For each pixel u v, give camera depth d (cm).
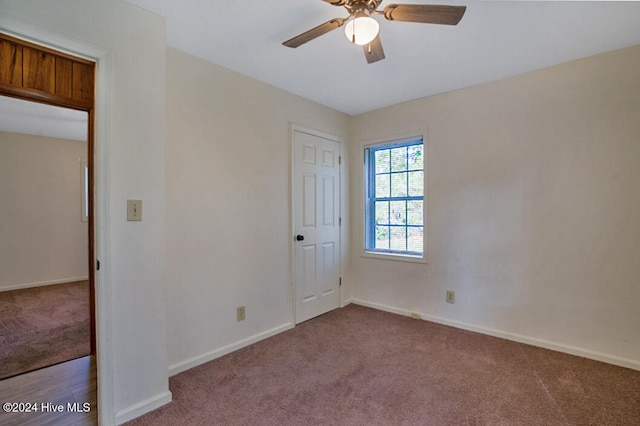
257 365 231
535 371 220
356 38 149
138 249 175
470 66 251
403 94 313
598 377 212
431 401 186
